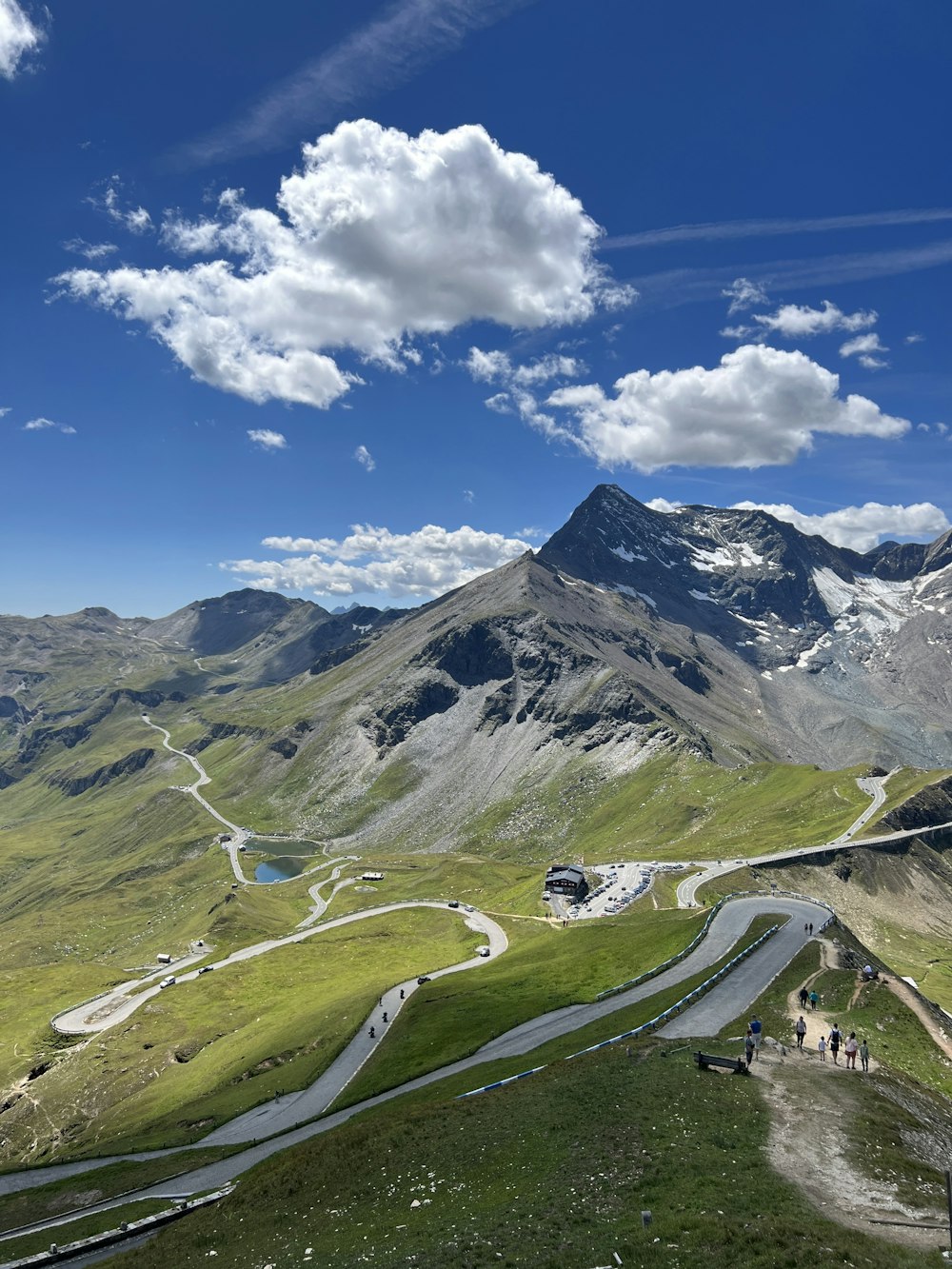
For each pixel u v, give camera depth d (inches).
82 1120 5354.3
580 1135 1818.4
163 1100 5068.9
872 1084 2006.6
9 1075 6343.5
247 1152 3248.0
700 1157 1566.2
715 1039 2484.0
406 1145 2075.5
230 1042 5885.8
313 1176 2084.2
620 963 4207.7
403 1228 1574.8
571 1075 2281.0
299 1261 1557.6
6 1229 3137.3
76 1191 3420.3
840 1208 1326.3
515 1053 3137.3
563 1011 3585.1
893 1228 1247.5
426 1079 3272.6
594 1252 1245.1
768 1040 2428.6
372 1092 3376.0
